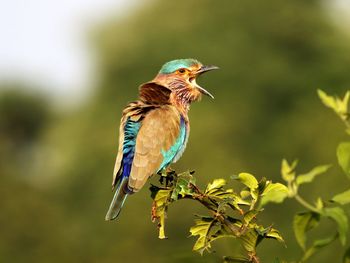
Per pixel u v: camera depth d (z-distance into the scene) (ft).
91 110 127.54
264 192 17.97
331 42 132.46
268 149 114.21
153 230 79.92
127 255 73.46
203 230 18.38
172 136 29.71
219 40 131.64
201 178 104.83
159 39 131.44
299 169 108.58
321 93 17.94
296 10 134.10
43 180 99.45
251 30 133.39
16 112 149.07
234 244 18.06
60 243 65.10
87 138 119.65
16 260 62.13
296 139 111.65
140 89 31.22
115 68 131.54
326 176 70.90
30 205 66.23
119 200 28.02
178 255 16.51
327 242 13.89
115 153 115.03
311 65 131.54
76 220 94.84
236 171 106.93
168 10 134.21
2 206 63.72
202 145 108.68
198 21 133.28
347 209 14.44
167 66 35.29
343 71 128.67
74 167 113.91
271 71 126.93
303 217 13.98
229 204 18.44
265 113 124.36
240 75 127.95
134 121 29.48
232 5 133.90
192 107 119.03
